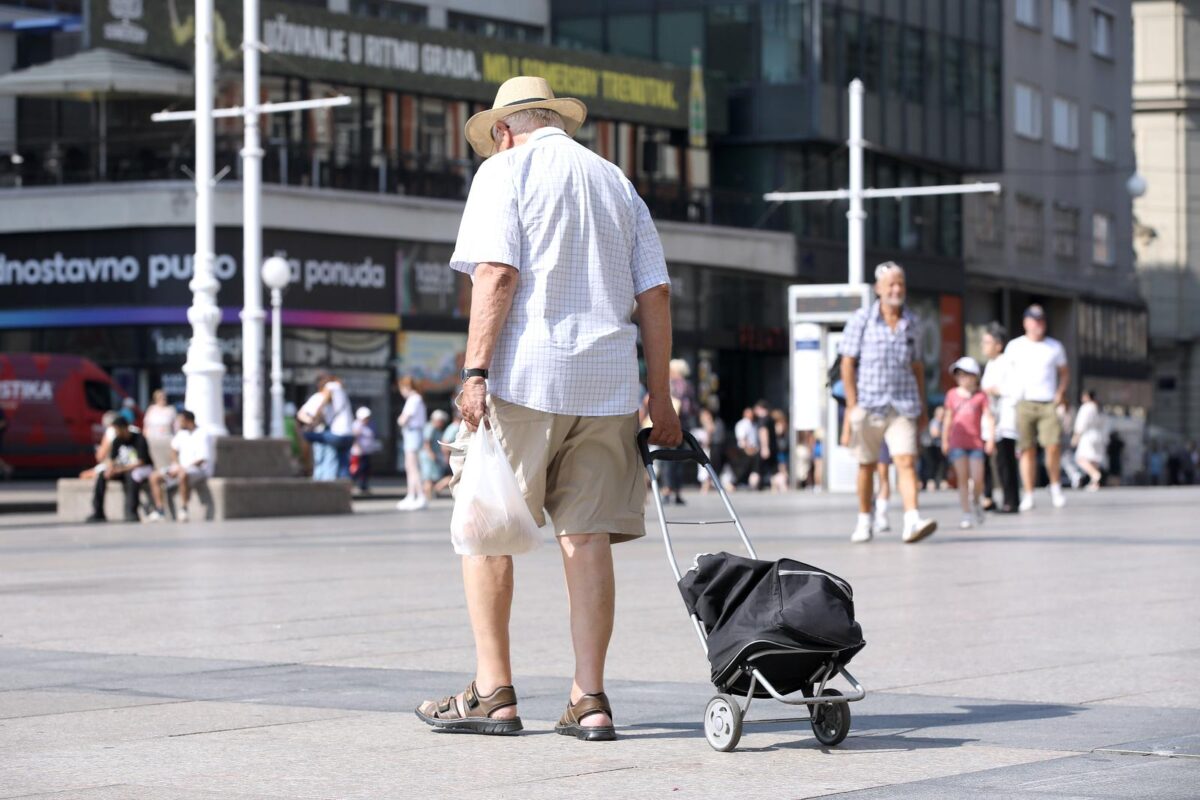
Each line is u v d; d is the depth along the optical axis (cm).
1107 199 12719
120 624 1725
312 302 7369
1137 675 1306
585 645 1078
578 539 1088
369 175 7681
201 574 2348
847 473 5809
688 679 1317
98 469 4350
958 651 1448
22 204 7331
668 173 8881
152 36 7169
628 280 1105
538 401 1069
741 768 963
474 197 1084
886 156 9869
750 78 9206
